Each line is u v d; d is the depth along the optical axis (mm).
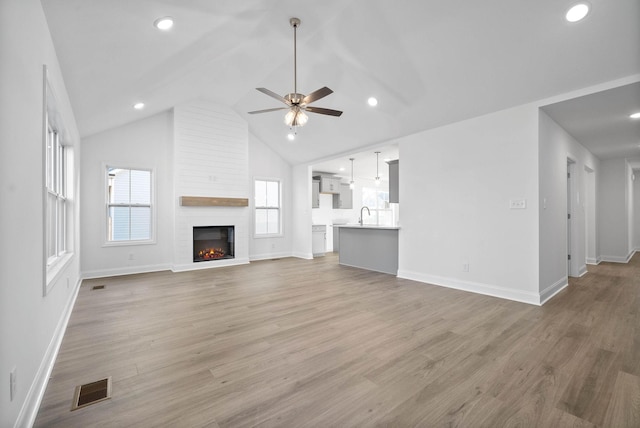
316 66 4168
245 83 5027
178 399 1728
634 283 4461
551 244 3842
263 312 3270
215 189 6180
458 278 4250
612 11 2371
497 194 3834
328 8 3082
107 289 4305
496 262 3846
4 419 1215
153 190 5707
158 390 1817
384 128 4988
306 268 6031
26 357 1529
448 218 4355
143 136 5629
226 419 1553
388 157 6691
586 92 3145
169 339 2568
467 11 2738
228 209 6367
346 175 9523
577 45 2713
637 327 2775
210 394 1774
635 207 8203
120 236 5461
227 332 2717
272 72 4543
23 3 1534
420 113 4316
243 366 2105
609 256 6684
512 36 2824
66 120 3109
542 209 3580
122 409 1637
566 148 4438
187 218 5852
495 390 1804
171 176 5863
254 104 5859
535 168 3520
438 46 3182
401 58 3494
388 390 1810
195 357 2242
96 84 3275
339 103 4758
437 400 1710
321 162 7105
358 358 2217
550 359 2180
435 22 2936
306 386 1855
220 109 6250
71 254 3615
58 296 2570
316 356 2250
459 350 2334
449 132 4348
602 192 6773
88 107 3801
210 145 6125
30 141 1646
